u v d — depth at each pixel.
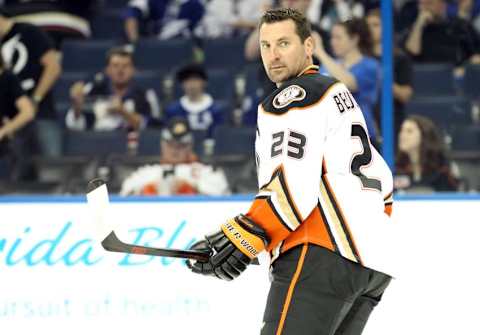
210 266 6.20
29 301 9.44
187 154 10.89
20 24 12.53
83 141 11.95
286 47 6.25
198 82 12.99
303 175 5.88
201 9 15.70
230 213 9.62
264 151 6.09
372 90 10.95
